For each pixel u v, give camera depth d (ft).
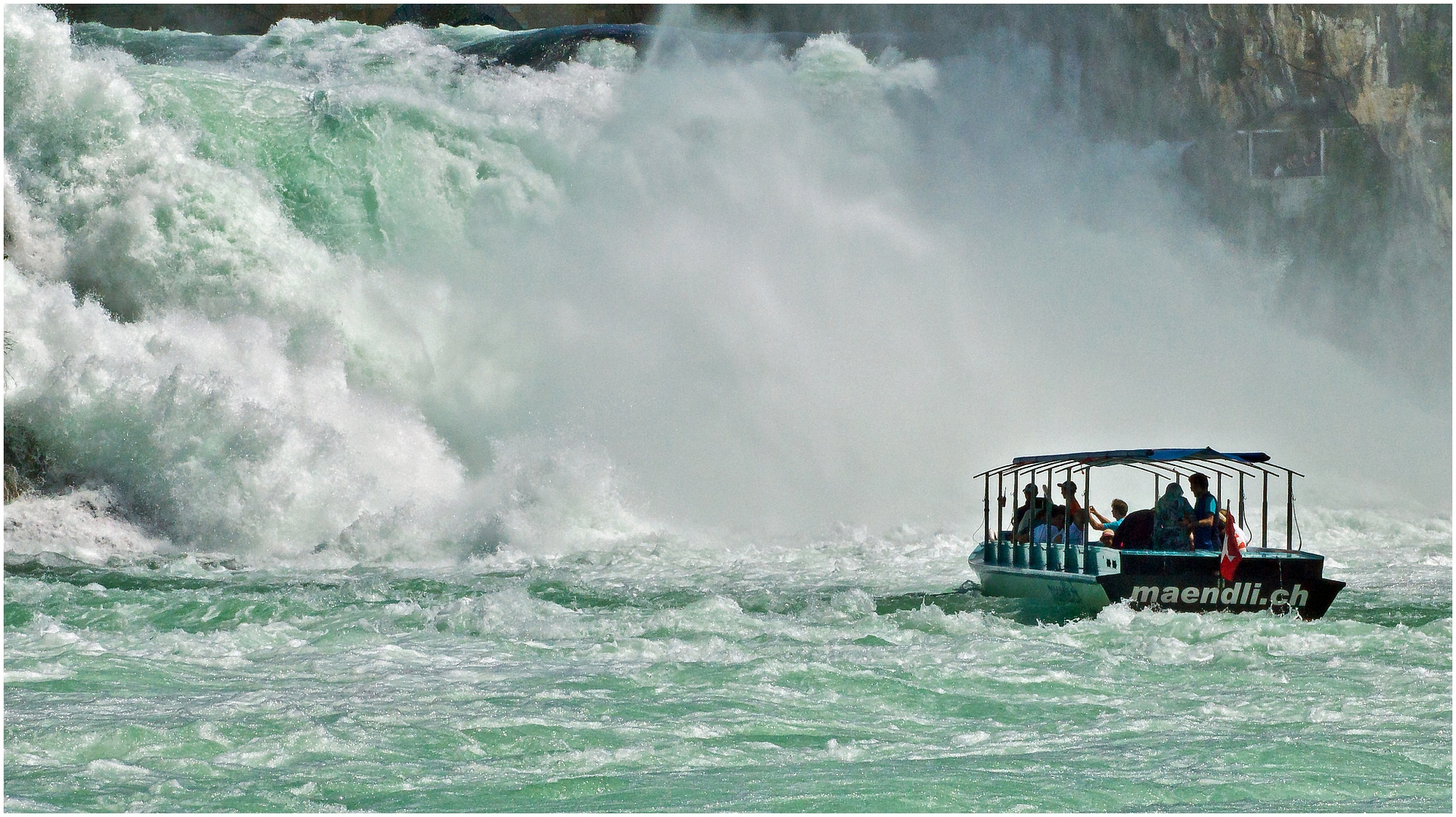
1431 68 366.43
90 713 115.55
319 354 288.51
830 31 455.63
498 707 118.52
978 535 260.83
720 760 103.14
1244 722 112.47
